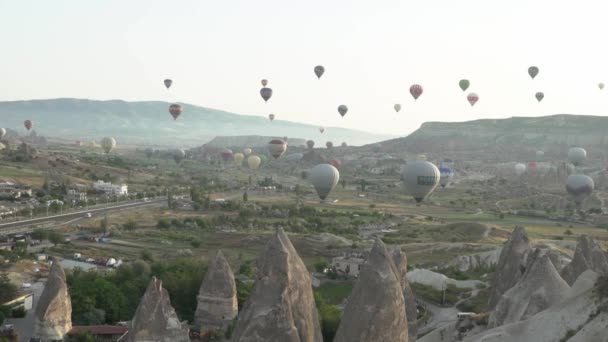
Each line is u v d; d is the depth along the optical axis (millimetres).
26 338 65750
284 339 34406
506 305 46688
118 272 91562
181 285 78125
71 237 148125
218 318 66188
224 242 151375
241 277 101875
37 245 136500
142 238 151625
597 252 62031
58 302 63094
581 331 38250
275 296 35125
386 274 35438
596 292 39906
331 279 107188
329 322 64375
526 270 47875
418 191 108188
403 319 35719
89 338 63781
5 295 78938
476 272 112000
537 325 40688
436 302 89938
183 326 60000
